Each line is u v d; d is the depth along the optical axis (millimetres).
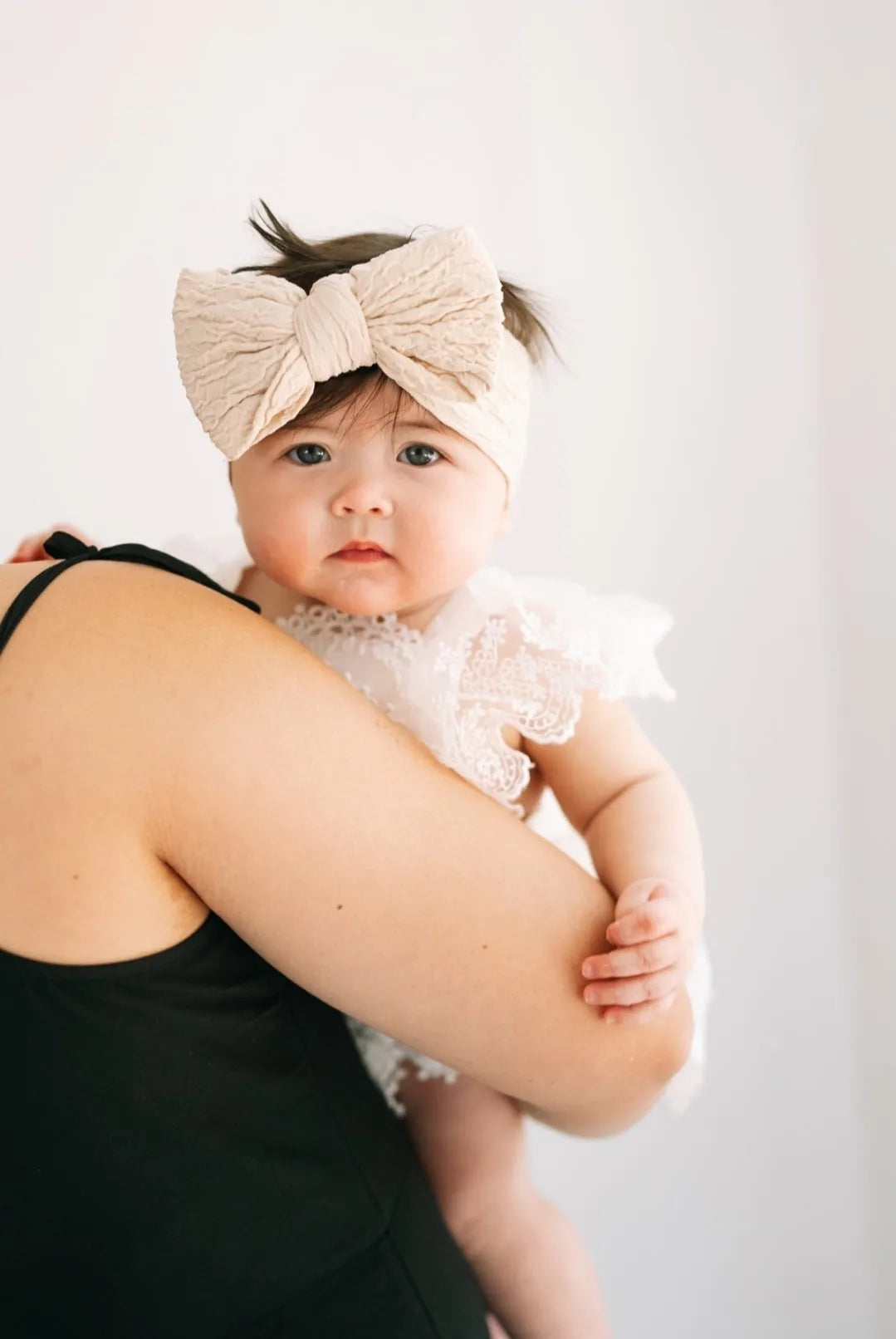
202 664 658
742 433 1674
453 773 756
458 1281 833
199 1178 685
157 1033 657
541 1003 714
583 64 1681
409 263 853
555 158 1693
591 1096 753
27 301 1676
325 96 1690
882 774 1654
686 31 1657
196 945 672
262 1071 718
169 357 1721
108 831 621
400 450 916
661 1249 1761
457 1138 1016
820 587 1659
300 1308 728
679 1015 796
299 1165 735
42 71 1648
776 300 1647
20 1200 650
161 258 1698
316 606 1003
